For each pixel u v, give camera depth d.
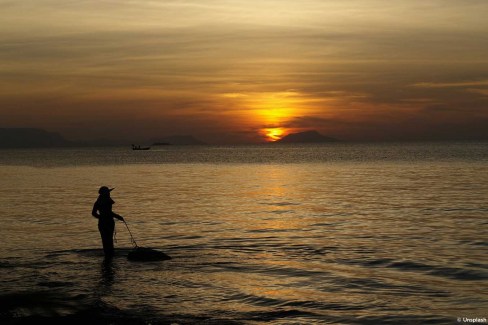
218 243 18.50
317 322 10.12
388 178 51.09
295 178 53.78
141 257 15.66
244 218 24.73
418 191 36.91
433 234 19.69
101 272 14.29
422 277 13.42
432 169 65.56
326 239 19.02
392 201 30.89
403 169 66.88
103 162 109.94
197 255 16.41
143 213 26.81
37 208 29.39
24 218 25.31
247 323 10.09
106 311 10.92
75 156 165.88
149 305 11.35
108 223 16.47
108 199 16.70
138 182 50.56
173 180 52.91
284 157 130.75
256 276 13.72
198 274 13.96
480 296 11.67
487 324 9.81
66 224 23.31
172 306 11.27
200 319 10.37
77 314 10.78
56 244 18.61
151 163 102.19
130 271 14.35
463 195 33.66
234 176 58.62
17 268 14.80
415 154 132.00
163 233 20.81
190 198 34.50
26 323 10.32
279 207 28.95
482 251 16.48
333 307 11.03
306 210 27.47
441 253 16.25
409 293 12.00
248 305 11.30
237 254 16.53
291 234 20.17
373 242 18.28
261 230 21.20
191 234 20.47
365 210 27.05
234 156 147.62
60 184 48.78
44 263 15.43
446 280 13.09
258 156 144.12
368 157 117.38
